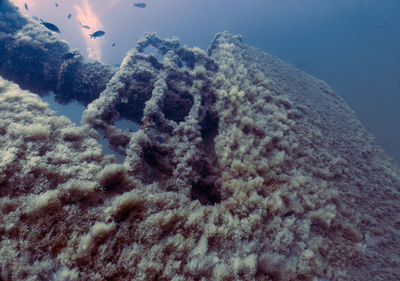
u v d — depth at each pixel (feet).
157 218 9.06
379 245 12.98
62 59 23.72
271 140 17.79
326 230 12.61
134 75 20.97
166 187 13.16
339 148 22.16
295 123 21.95
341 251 11.72
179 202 10.79
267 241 10.23
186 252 8.58
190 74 23.45
